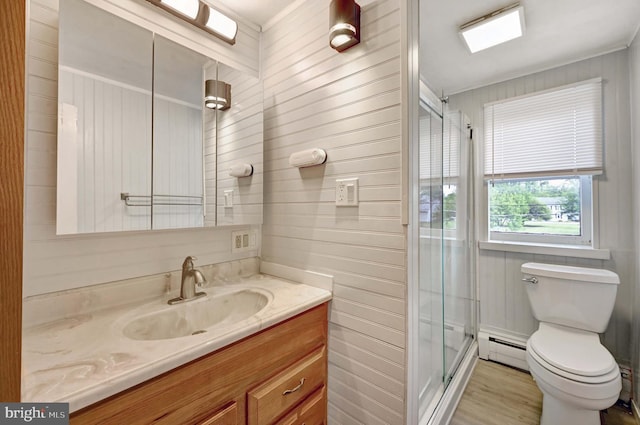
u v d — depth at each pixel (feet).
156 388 2.14
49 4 2.89
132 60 3.42
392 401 3.30
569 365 4.13
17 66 1.38
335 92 3.84
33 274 2.82
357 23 3.50
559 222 6.29
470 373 6.11
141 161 3.49
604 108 5.64
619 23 4.79
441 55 5.74
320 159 3.88
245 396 2.78
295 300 3.50
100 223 3.14
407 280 3.19
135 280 3.54
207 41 4.28
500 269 6.82
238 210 4.54
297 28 4.38
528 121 6.49
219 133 4.30
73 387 1.77
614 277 5.03
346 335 3.74
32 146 2.79
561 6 4.39
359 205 3.59
